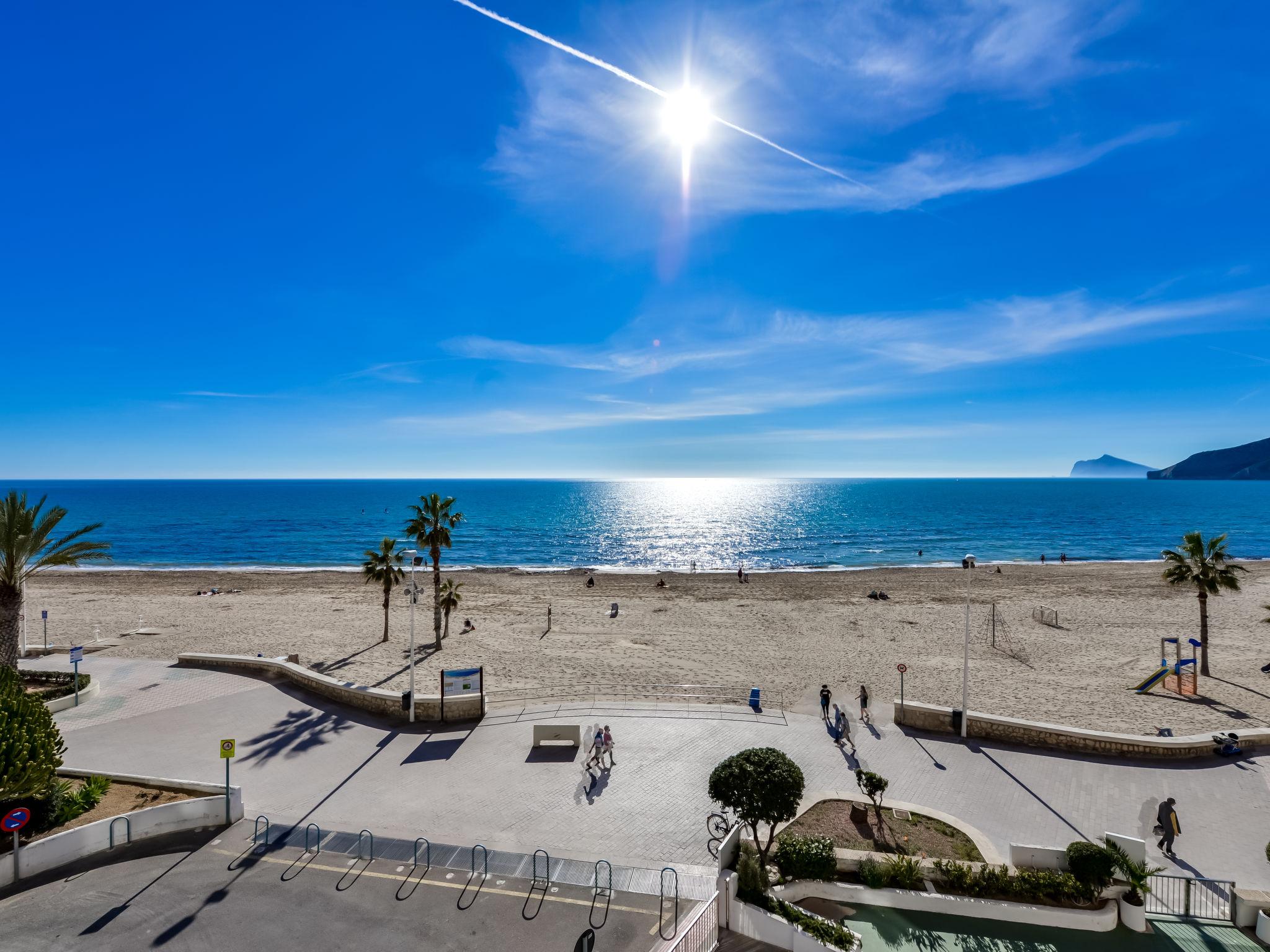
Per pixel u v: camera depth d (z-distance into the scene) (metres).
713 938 11.92
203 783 16.75
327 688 25.75
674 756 20.62
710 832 15.88
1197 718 26.38
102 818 15.25
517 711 24.66
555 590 60.62
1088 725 25.56
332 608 51.50
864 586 62.59
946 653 37.53
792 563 90.44
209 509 189.88
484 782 18.64
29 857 13.32
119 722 23.30
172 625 45.00
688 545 112.88
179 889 12.98
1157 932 12.37
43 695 24.98
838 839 15.36
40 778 14.16
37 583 66.88
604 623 45.94
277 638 41.12
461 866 14.01
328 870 13.74
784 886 13.10
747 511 193.50
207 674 29.00
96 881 13.24
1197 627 44.75
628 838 15.56
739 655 36.75
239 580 68.44
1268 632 43.00
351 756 20.48
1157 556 96.19
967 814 17.20
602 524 151.12
